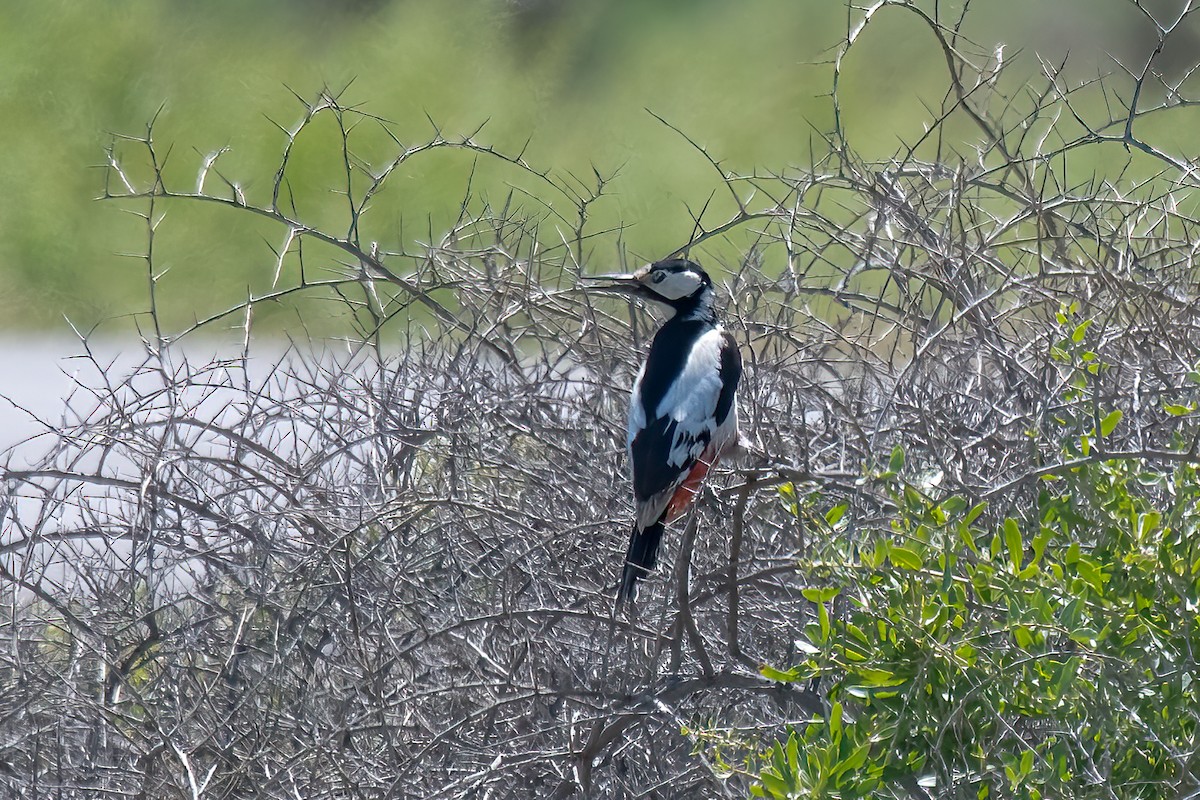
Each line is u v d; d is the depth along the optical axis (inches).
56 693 385.1
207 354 889.5
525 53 1264.8
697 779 358.9
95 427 428.8
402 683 366.9
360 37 1309.1
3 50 1295.5
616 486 426.6
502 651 398.6
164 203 1120.2
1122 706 289.3
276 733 373.4
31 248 1099.3
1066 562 308.3
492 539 408.2
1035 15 1047.0
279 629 375.2
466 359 466.0
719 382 416.2
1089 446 317.7
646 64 1202.0
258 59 1286.9
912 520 314.2
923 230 426.3
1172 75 978.7
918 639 295.4
